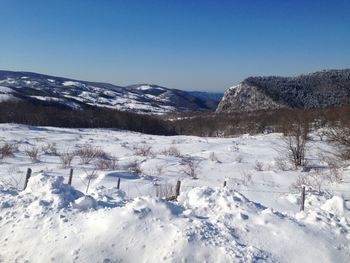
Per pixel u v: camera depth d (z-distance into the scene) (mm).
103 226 6621
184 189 14719
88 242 6289
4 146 26375
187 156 26031
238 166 21656
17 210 7562
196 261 5805
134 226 6574
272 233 6641
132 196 13148
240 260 5742
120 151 29094
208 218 7234
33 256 6164
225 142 37531
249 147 32469
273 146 32781
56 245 6289
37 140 36250
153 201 7324
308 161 22328
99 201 8125
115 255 6035
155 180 16328
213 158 25094
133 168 19812
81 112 81062
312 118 30000
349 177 17188
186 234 6258
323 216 7496
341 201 9156
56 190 8320
